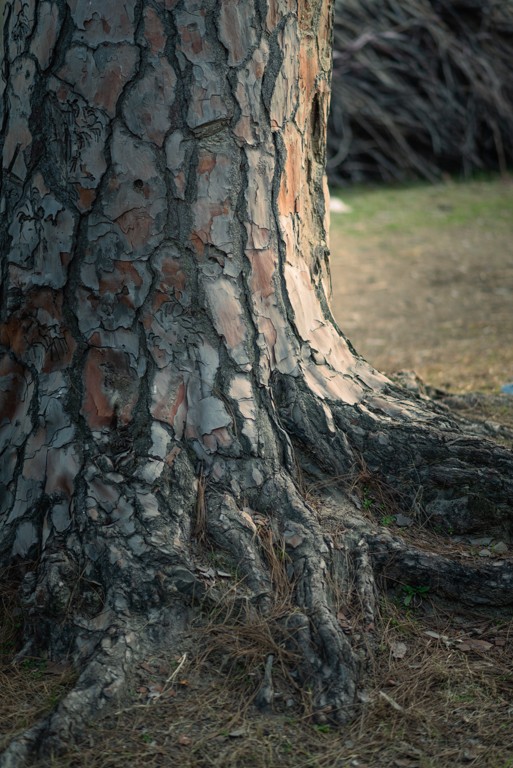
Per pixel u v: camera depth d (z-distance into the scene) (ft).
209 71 11.91
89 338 12.26
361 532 12.19
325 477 12.83
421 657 11.26
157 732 9.96
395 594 12.09
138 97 11.78
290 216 13.12
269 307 12.78
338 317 35.73
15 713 10.36
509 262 42.91
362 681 10.66
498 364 25.70
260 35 12.22
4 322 12.80
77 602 11.21
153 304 12.19
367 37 59.77
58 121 12.01
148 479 11.80
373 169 61.93
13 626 11.62
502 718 10.31
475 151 62.69
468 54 60.75
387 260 45.01
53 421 12.23
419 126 61.05
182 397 12.24
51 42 11.88
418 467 13.03
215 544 11.68
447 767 9.58
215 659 10.80
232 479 12.14
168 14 11.71
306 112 13.32
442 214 53.52
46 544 11.75
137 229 12.03
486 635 11.69
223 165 12.14
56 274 12.26
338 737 9.99
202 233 12.17
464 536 12.85
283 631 10.82
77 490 11.87
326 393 13.20
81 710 9.98
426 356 28.19
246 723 10.12
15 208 12.57
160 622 11.00
